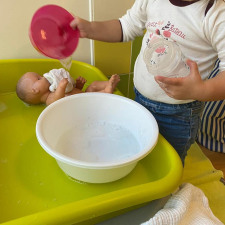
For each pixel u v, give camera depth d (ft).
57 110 2.14
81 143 2.19
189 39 2.03
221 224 2.07
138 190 1.62
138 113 2.16
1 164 2.14
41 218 1.43
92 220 1.89
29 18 2.66
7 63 2.76
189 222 1.90
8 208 1.83
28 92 2.59
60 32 2.29
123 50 3.09
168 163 1.95
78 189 1.98
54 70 2.63
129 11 2.50
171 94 1.79
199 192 2.17
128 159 1.65
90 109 2.33
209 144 3.71
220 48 1.94
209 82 1.76
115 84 2.67
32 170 2.11
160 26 2.14
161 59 1.82
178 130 2.51
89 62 3.13
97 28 2.44
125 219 1.98
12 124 2.55
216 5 1.89
